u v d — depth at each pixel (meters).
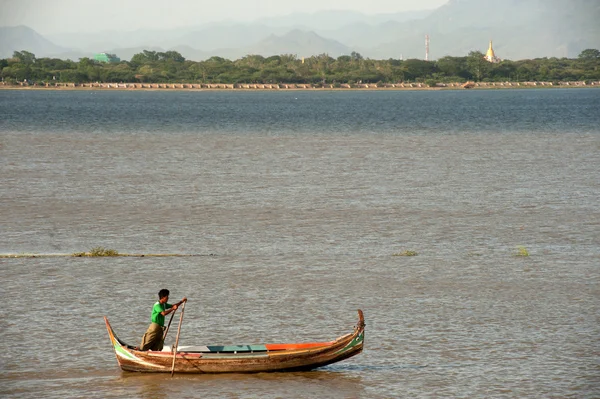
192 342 58.91
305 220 110.19
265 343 58.66
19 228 103.25
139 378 52.75
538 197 131.75
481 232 101.50
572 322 63.75
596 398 49.12
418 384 51.94
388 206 122.50
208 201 126.88
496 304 68.81
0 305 68.06
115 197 130.25
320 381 52.75
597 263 84.06
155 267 82.31
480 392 50.59
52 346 58.19
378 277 78.12
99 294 71.88
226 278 77.62
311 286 74.62
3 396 49.28
